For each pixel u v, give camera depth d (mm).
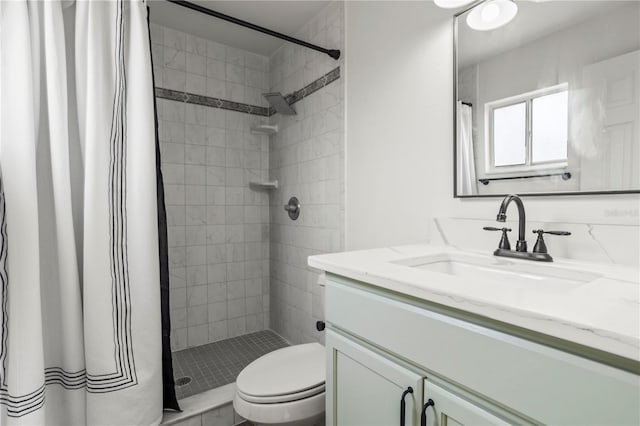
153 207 1388
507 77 1084
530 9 1026
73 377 1229
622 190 846
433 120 1335
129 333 1308
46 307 1236
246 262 2605
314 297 2139
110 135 1300
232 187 2537
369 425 815
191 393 1699
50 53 1197
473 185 1185
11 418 1070
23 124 1127
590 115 899
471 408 586
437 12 1317
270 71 2656
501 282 936
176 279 2312
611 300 543
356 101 1741
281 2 1931
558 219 973
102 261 1257
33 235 1127
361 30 1701
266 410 1111
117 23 1323
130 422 1289
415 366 700
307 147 2172
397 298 744
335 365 939
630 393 419
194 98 2359
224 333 2510
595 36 891
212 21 2170
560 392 479
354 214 1767
